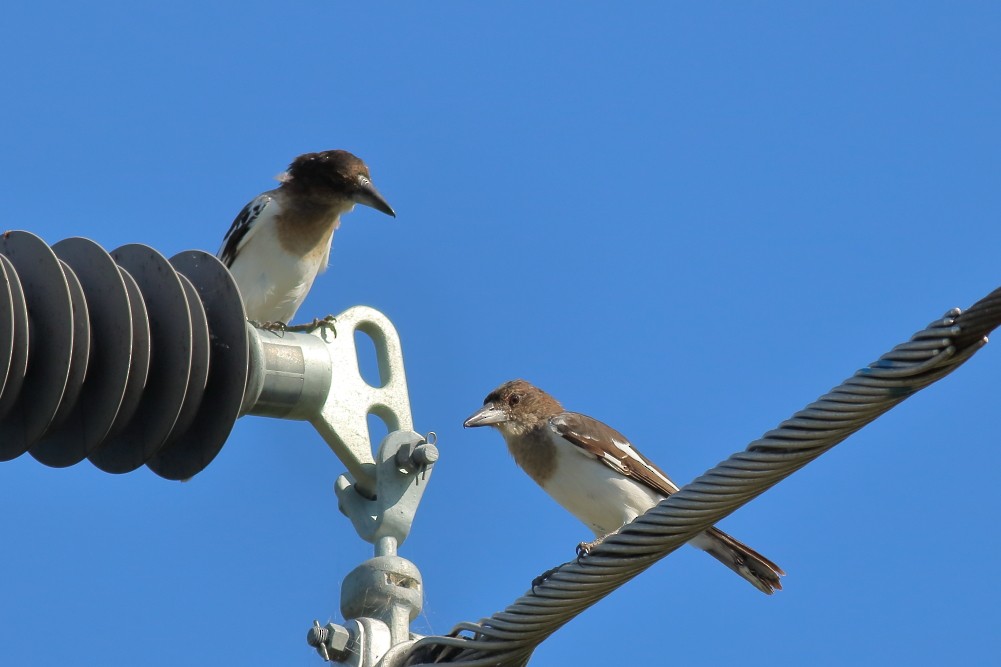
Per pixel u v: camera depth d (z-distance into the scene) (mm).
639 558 9273
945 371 8727
